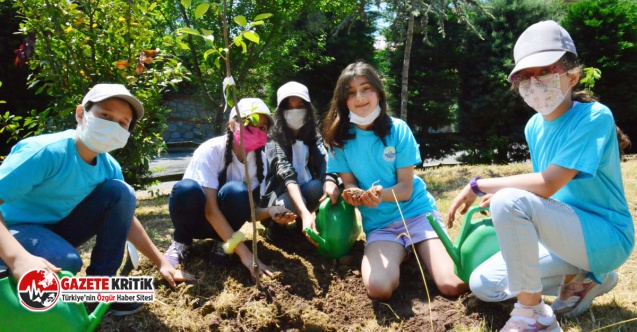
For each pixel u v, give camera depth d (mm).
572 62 2262
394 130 3098
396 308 2721
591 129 2191
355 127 3139
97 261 2473
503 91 10492
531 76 2275
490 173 7094
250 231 3799
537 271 2189
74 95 5043
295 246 3352
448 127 12344
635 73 10508
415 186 3230
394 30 10422
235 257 3033
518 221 2158
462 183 6398
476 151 10906
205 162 2957
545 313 2227
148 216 5105
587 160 2156
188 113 20078
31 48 4848
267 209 3062
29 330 1902
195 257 3057
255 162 3154
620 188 2359
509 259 2189
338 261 3141
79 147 2324
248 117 2520
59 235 2477
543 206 2188
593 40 10547
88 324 2062
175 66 5500
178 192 2844
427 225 3037
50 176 2232
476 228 2641
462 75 11250
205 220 3008
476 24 11047
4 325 1891
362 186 3180
